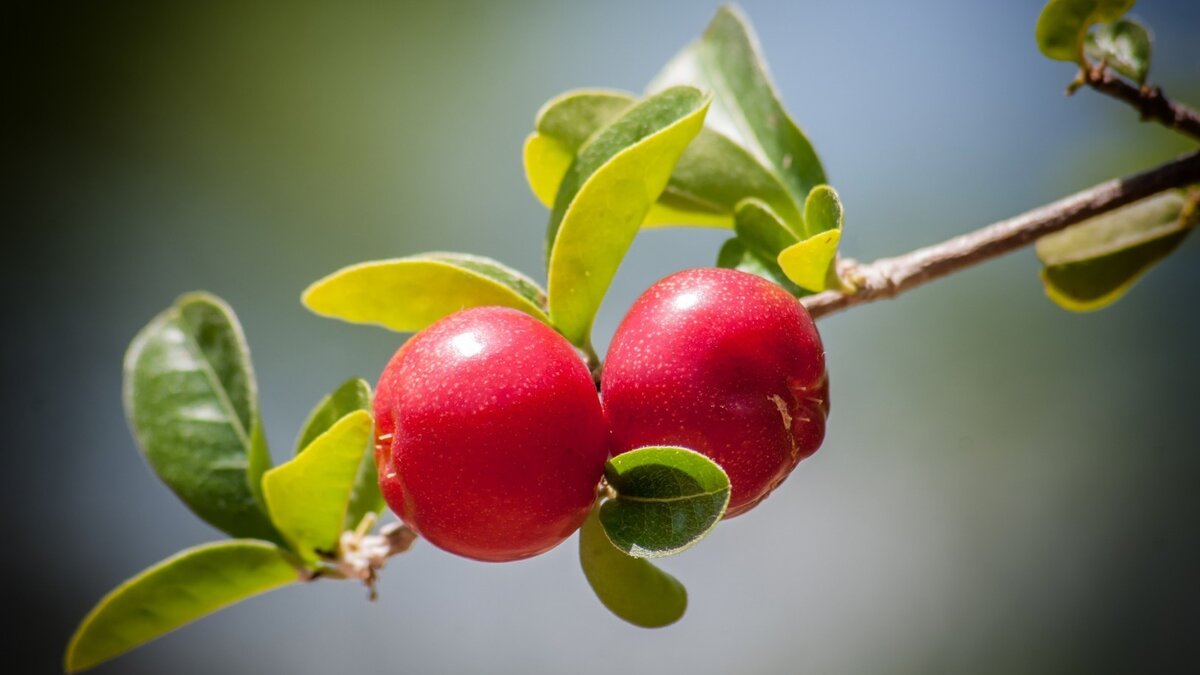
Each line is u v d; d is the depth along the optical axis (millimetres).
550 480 280
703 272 287
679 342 282
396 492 286
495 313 285
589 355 297
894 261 306
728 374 281
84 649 305
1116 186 309
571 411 281
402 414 282
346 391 300
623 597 293
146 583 304
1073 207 308
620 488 281
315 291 297
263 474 305
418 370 282
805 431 287
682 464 279
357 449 295
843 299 303
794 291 303
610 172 288
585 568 293
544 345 282
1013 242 307
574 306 295
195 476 316
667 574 294
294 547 305
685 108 293
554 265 293
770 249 304
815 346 286
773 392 282
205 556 304
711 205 316
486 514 281
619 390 283
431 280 296
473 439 279
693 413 281
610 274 295
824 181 316
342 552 305
